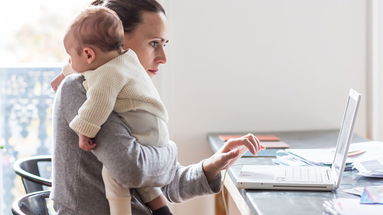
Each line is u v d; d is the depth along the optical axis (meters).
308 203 1.64
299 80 3.28
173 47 3.19
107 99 1.55
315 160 2.18
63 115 1.61
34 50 4.43
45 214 2.01
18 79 3.35
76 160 1.61
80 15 1.65
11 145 3.38
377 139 3.29
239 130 3.27
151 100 1.66
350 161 2.13
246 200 1.74
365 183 1.89
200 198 3.27
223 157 1.83
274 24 3.24
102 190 1.62
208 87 3.23
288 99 3.28
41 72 3.36
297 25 3.25
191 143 3.25
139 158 1.56
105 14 1.63
